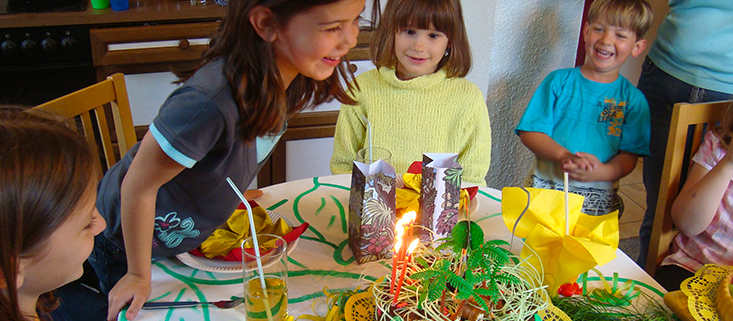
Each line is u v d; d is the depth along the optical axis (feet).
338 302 2.56
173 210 2.82
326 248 3.13
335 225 3.39
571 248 2.52
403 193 3.42
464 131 4.88
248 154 2.88
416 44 4.45
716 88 5.20
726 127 3.84
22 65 5.74
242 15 2.39
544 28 6.48
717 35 5.02
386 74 4.77
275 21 2.37
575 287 2.66
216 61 2.59
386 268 2.93
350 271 2.92
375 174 2.77
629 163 5.43
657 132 5.82
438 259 2.50
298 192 3.81
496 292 2.21
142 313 2.55
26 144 1.93
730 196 3.92
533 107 5.76
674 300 2.57
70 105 3.69
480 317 2.18
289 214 3.49
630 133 5.42
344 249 3.13
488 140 4.93
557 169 5.75
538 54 6.64
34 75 5.85
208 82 2.47
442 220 3.00
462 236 2.28
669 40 5.46
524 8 6.30
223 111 2.45
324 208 3.59
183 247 2.95
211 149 2.63
